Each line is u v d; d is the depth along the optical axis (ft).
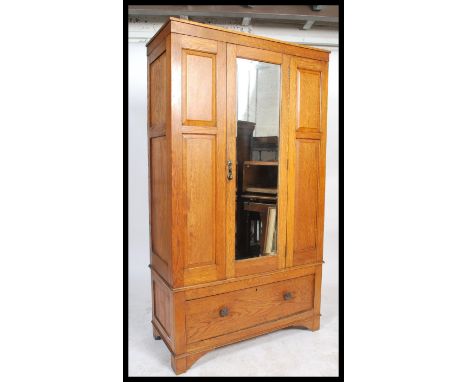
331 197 10.60
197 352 6.63
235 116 6.59
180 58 6.01
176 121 6.08
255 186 7.07
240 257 7.07
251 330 7.16
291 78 7.13
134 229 9.80
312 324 8.04
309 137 7.52
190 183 6.31
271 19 9.46
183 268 6.37
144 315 8.68
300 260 7.69
